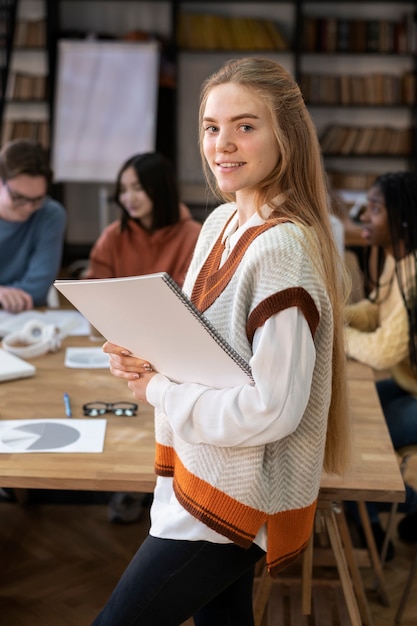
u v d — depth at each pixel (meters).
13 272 3.57
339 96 7.31
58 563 2.91
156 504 1.73
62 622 2.57
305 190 1.56
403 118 7.45
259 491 1.52
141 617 1.60
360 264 4.90
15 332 2.93
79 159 7.25
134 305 1.46
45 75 7.34
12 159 3.30
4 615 2.60
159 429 1.72
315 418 1.56
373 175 7.42
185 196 7.68
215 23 7.30
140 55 7.09
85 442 2.07
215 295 1.54
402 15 7.30
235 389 1.47
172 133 7.41
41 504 3.34
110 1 7.36
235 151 1.50
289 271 1.43
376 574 2.70
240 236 1.55
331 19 7.22
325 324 1.51
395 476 1.92
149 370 1.62
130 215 3.43
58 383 2.51
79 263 7.33
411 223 2.80
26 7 7.32
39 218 3.55
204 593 1.60
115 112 7.19
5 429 2.15
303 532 1.61
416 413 2.77
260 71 1.49
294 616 2.49
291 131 1.51
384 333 2.77
